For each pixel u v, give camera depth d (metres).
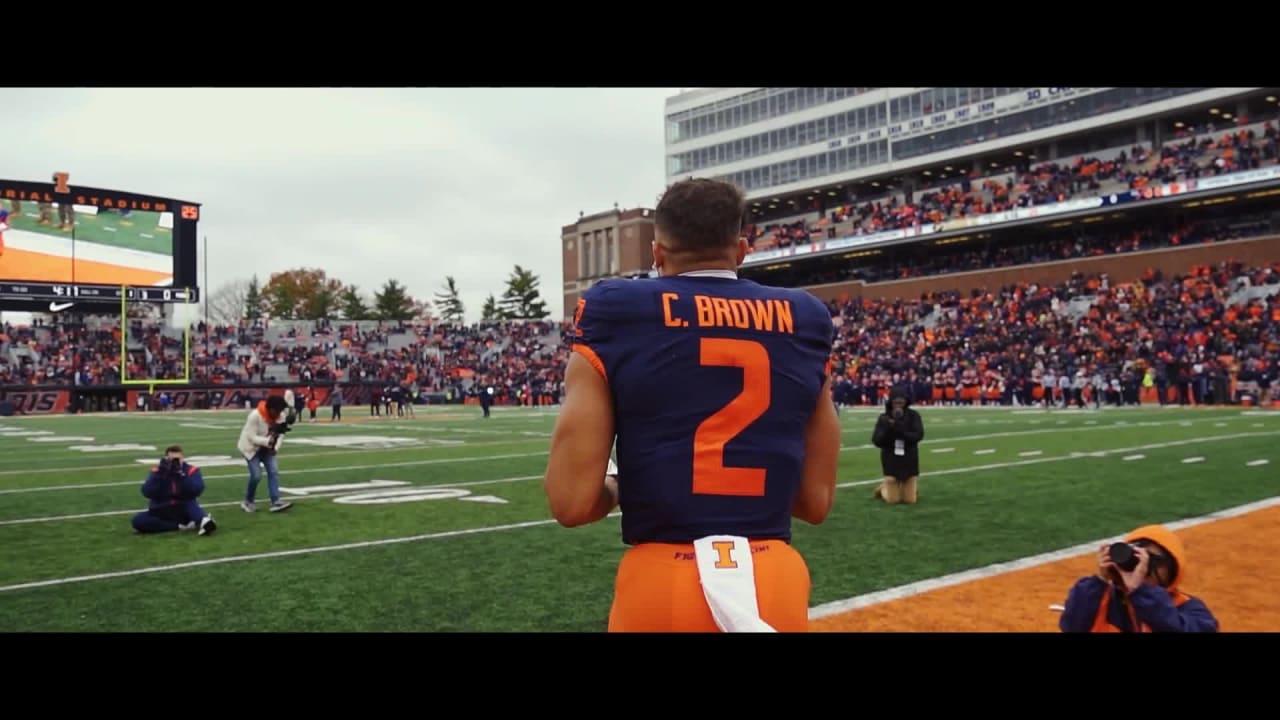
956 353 45.53
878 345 50.34
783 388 2.06
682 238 2.15
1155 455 15.30
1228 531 8.24
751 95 70.88
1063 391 36.44
